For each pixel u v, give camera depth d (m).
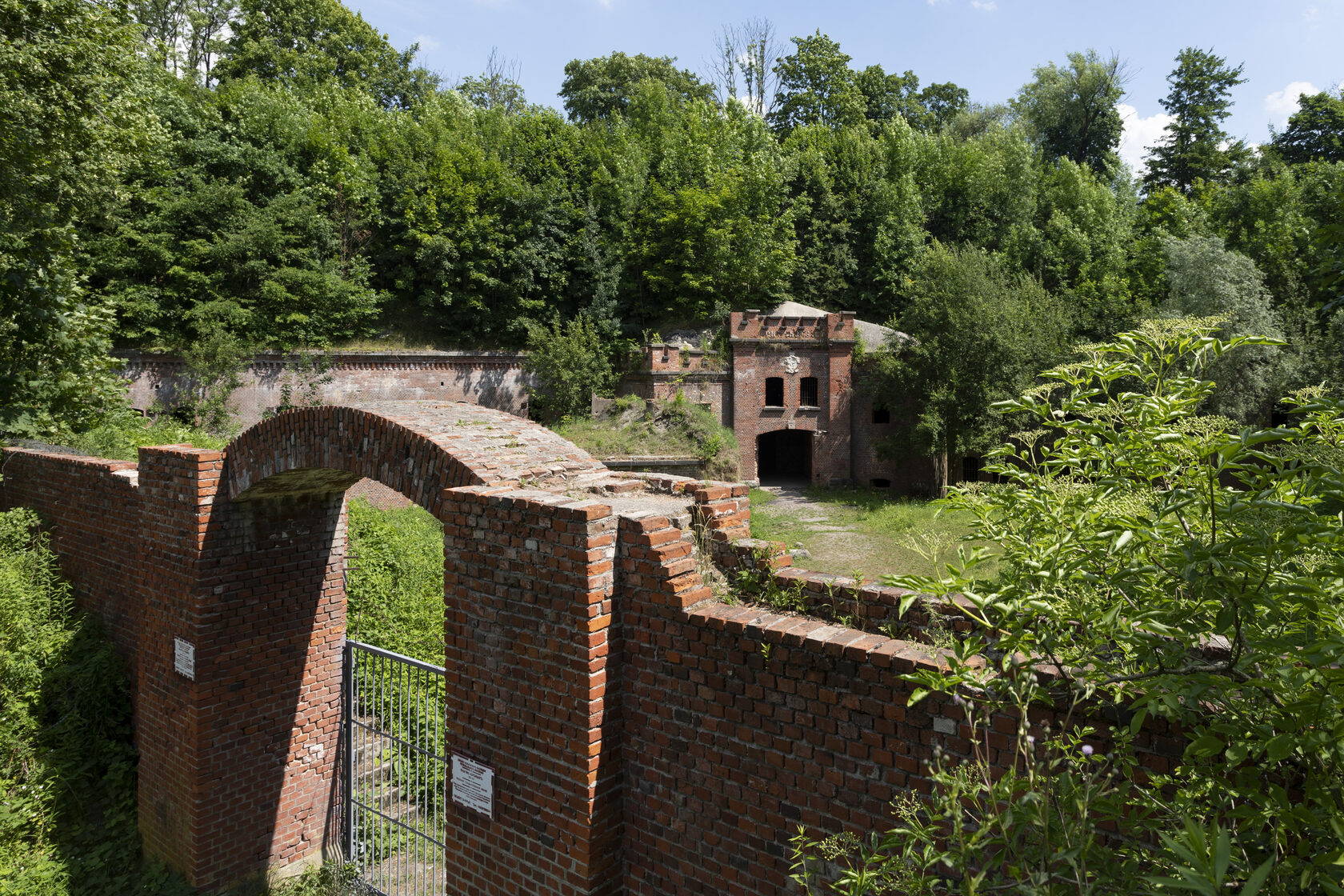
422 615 12.62
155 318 23.77
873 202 38.56
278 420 6.98
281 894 8.06
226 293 25.12
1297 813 1.97
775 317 29.00
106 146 12.03
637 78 50.19
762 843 3.88
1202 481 2.41
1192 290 25.55
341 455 6.35
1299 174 35.34
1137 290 32.78
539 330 29.97
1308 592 1.98
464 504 4.95
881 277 37.47
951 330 26.09
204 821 7.73
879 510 23.70
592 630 4.27
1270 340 2.42
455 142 33.62
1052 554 2.59
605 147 37.81
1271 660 2.10
